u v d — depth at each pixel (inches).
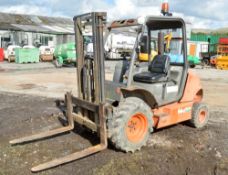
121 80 223.5
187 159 199.8
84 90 223.0
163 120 231.5
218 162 196.2
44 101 370.9
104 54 212.4
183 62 249.3
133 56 212.7
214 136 246.4
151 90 223.0
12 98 391.9
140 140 209.5
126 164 189.3
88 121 216.4
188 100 254.7
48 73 711.7
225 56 939.3
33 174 176.4
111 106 199.2
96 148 200.7
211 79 649.6
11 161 192.7
